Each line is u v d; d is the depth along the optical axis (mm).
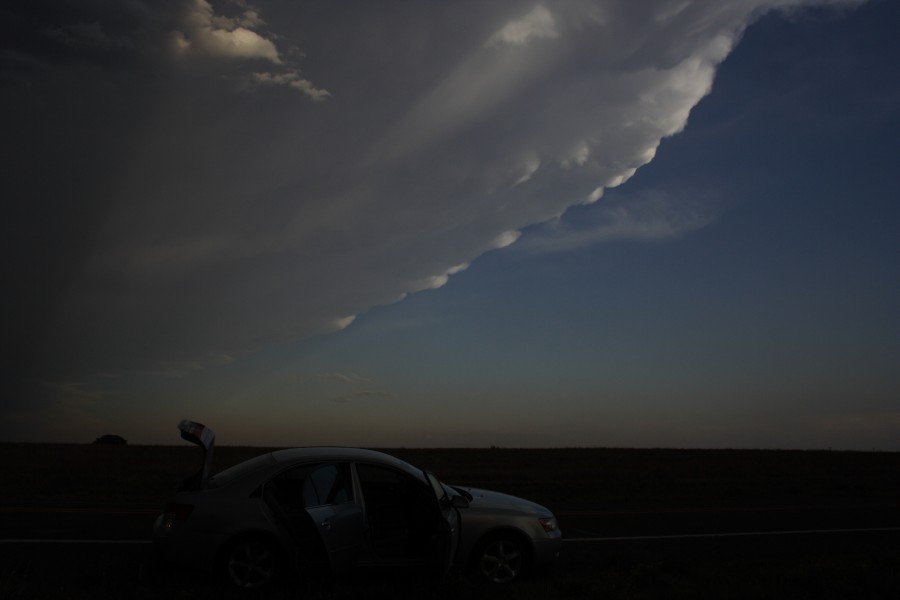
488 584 7250
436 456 37938
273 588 7129
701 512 15617
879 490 21453
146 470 24500
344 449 8195
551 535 8375
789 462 35625
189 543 7352
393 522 7941
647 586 7926
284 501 7836
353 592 6902
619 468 30828
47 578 7668
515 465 31625
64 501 15539
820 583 7852
